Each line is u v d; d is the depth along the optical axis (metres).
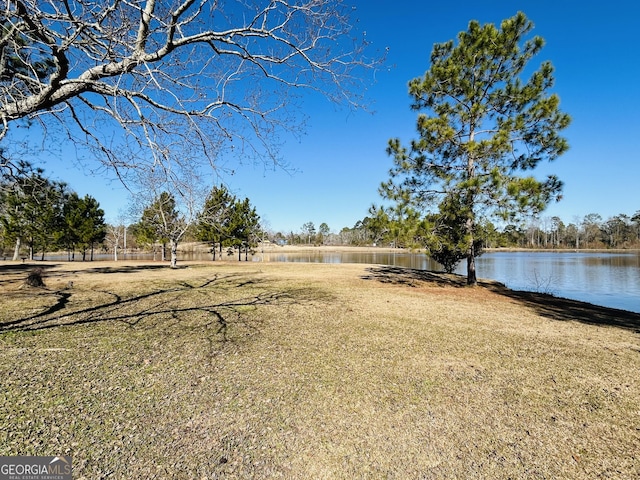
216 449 2.28
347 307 7.31
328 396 3.09
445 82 10.49
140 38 3.13
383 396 3.11
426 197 11.19
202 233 25.56
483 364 3.97
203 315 6.29
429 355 4.25
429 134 10.26
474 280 11.58
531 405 2.99
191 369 3.65
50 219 22.17
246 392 3.13
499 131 9.22
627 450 2.35
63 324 5.49
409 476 2.06
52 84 3.15
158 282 11.52
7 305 7.11
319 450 2.29
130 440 2.34
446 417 2.76
